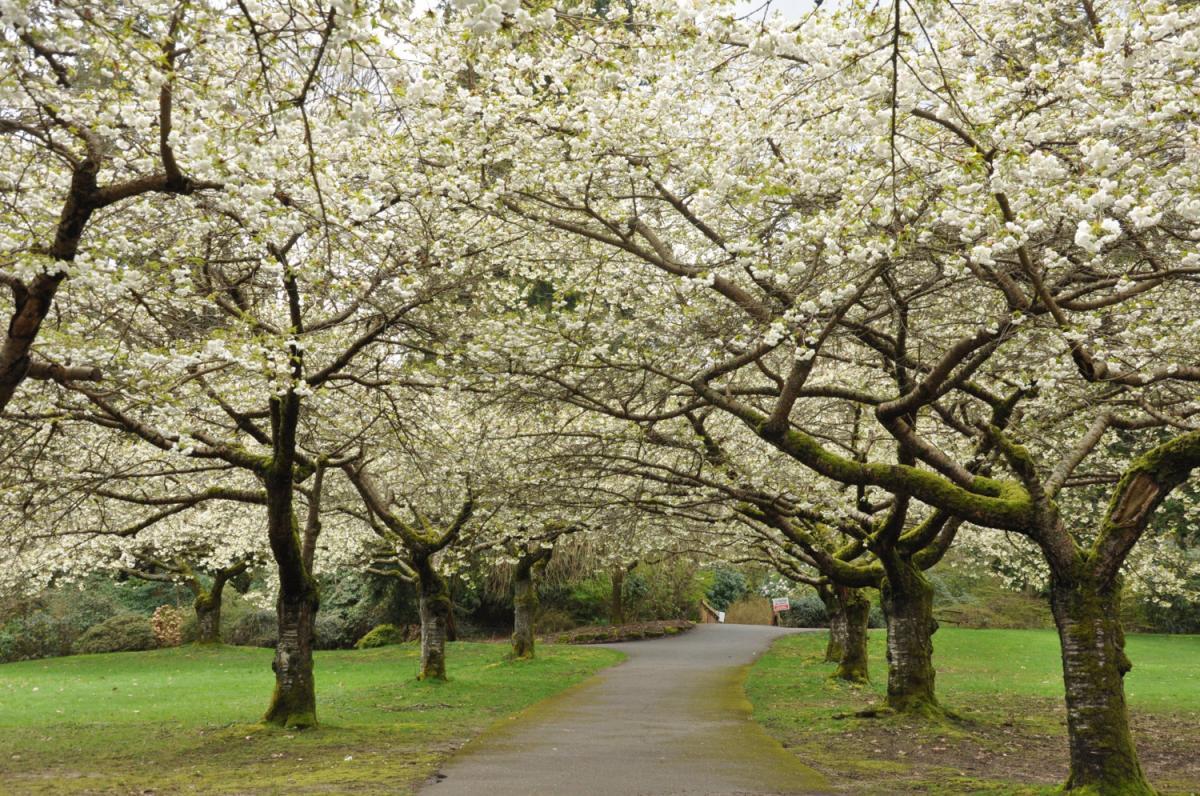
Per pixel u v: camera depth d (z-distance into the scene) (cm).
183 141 736
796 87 825
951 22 893
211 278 1089
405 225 1110
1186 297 1053
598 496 1645
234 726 1362
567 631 3550
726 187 861
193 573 3053
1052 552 850
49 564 1908
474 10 500
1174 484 826
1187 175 728
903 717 1327
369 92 648
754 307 958
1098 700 812
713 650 2808
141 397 873
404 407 1380
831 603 2402
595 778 945
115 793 894
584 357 1104
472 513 1839
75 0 559
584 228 1083
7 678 2361
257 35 596
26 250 668
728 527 1716
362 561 2461
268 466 1226
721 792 876
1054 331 833
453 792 870
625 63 830
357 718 1454
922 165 832
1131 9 694
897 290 987
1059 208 774
